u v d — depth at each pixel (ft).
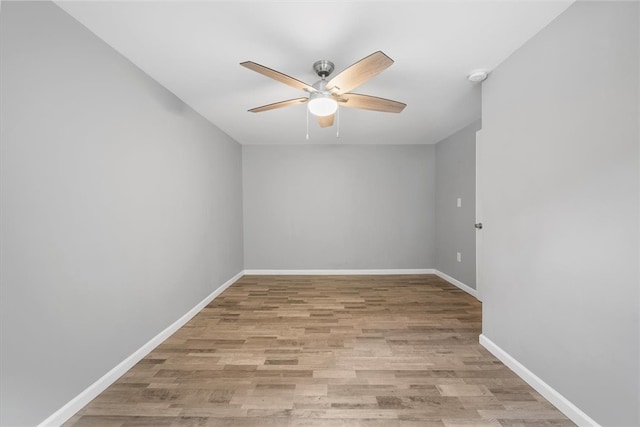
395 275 15.75
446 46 6.09
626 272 4.07
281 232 16.07
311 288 13.20
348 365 6.62
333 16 5.13
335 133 13.52
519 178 6.15
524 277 6.04
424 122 11.84
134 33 5.63
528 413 5.06
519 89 6.15
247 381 6.01
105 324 5.88
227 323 9.14
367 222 16.05
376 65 5.32
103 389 5.73
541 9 4.96
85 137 5.43
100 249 5.78
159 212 7.86
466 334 8.27
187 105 9.48
